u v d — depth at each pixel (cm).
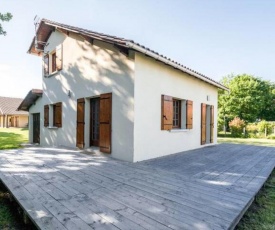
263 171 511
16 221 324
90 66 759
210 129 1091
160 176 445
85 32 675
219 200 309
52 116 1073
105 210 269
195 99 930
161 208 277
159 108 701
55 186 364
